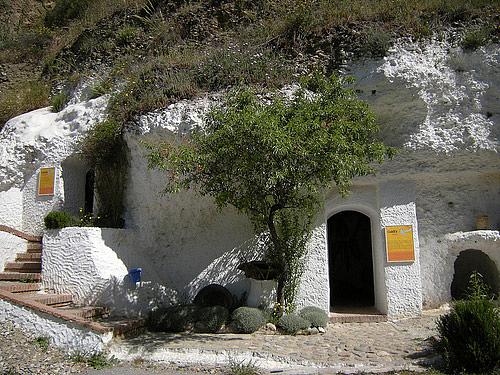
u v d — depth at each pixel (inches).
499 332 243.0
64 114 486.6
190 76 429.1
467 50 402.0
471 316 249.3
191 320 342.3
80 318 302.7
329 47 427.8
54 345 297.7
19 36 739.4
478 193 407.8
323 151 295.4
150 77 444.5
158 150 348.5
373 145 323.9
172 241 417.1
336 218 591.2
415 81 387.9
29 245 425.7
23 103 580.4
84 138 453.4
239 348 289.0
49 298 341.1
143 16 600.1
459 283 433.1
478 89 394.0
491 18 410.9
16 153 473.7
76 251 368.8
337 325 364.8
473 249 404.5
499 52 396.8
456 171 393.4
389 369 250.1
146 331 339.6
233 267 399.5
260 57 438.0
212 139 303.7
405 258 382.3
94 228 373.1
